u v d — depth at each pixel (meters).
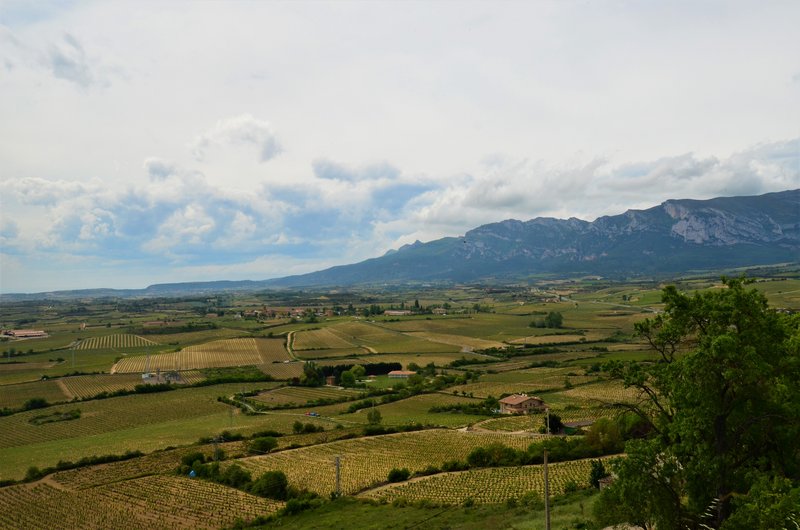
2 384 196.12
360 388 194.00
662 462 37.94
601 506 37.88
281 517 77.75
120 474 105.56
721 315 36.75
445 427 135.12
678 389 37.56
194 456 110.19
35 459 119.56
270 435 132.75
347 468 100.81
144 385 187.75
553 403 153.75
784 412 35.31
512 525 57.03
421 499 78.31
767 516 29.38
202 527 76.44
